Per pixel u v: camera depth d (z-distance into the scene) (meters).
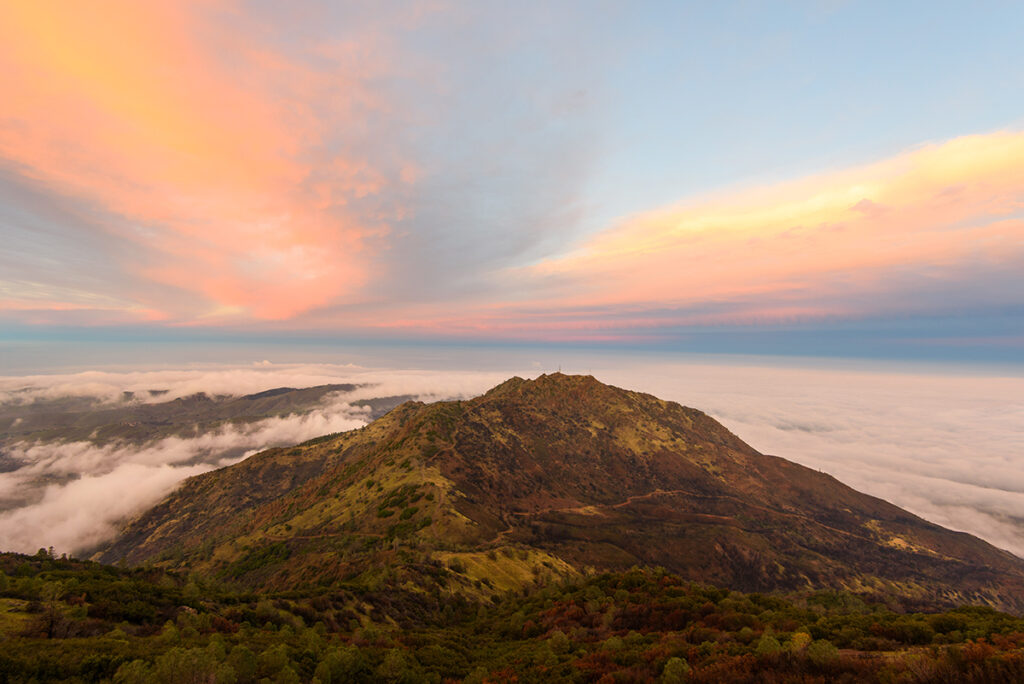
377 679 44.81
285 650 43.34
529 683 42.28
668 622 59.97
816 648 32.78
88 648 37.12
